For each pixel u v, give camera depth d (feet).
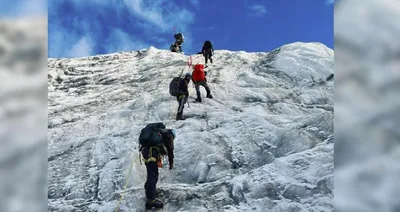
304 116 26.66
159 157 18.74
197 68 31.37
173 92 27.96
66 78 40.40
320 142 22.06
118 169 21.83
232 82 34.83
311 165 19.16
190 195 18.71
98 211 18.33
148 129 19.10
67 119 29.91
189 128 25.91
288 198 17.66
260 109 28.89
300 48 37.91
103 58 45.88
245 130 24.89
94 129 27.86
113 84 37.32
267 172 19.45
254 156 22.18
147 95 32.40
